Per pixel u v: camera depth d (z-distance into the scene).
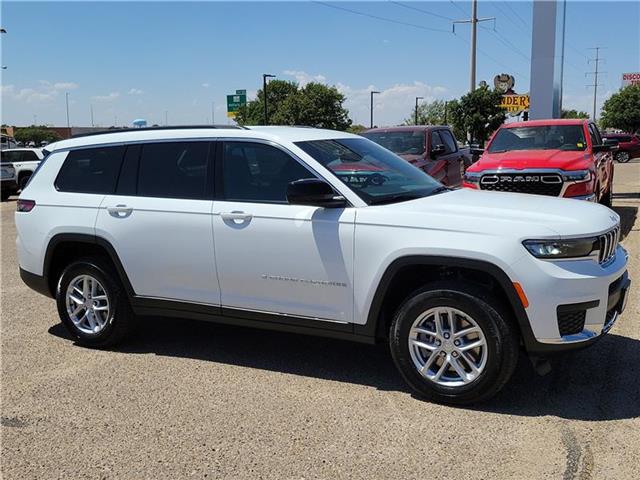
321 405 4.19
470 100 31.11
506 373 3.91
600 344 5.14
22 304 7.04
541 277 3.76
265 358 5.14
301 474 3.34
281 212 4.48
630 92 60.94
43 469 3.48
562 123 10.58
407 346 4.17
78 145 5.56
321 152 4.66
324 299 4.40
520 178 9.30
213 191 4.83
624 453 3.43
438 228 4.01
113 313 5.32
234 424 3.94
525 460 3.40
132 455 3.60
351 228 4.24
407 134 11.90
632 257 8.34
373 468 3.37
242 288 4.71
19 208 5.73
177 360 5.14
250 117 88.12
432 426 3.83
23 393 4.51
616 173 25.34
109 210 5.20
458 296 3.95
